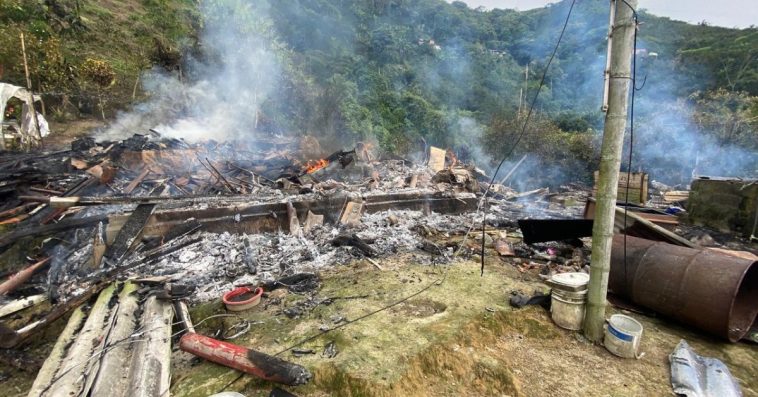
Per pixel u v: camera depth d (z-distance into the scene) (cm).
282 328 353
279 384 278
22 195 647
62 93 1428
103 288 422
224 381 275
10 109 1248
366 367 290
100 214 611
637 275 391
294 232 641
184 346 301
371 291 435
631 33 299
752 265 332
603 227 328
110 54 2027
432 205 861
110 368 279
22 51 1402
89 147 1001
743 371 308
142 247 533
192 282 449
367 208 782
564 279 368
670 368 308
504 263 541
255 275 482
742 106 1630
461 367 306
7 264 480
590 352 332
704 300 335
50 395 256
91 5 2336
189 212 605
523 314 379
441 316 373
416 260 546
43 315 391
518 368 311
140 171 903
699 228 745
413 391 279
